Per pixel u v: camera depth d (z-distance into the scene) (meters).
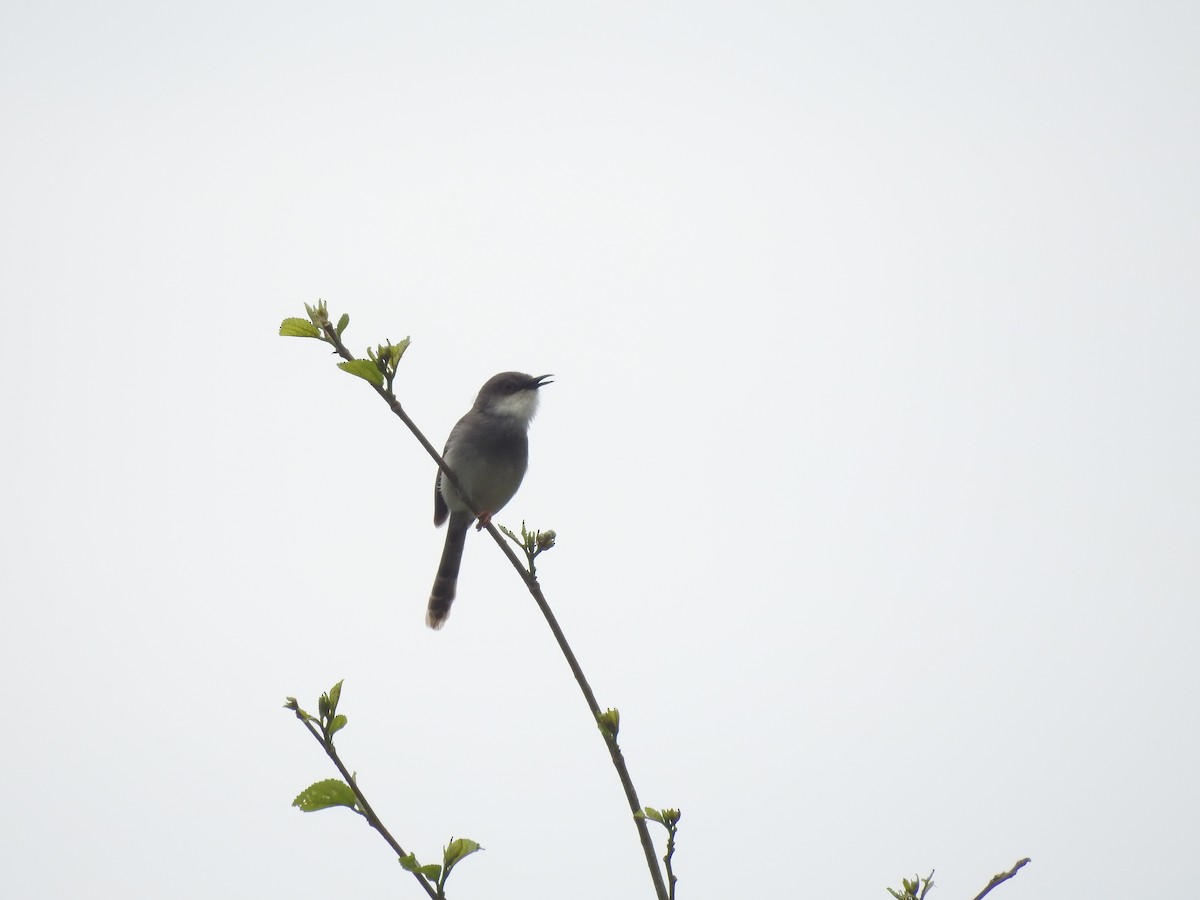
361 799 8.16
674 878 8.49
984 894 9.13
